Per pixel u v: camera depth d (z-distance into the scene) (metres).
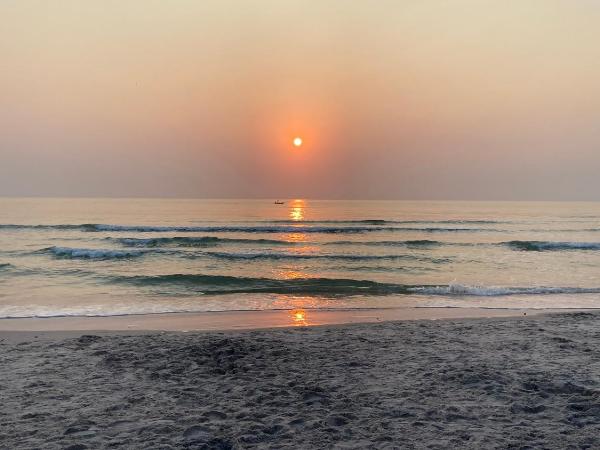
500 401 5.53
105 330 9.95
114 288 16.23
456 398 5.64
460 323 10.39
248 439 4.52
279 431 4.74
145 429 4.78
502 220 61.16
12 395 5.83
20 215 65.81
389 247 30.72
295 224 49.66
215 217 64.25
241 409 5.32
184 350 7.88
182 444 4.42
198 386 6.15
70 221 53.41
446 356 7.57
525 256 26.59
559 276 19.77
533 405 5.38
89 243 30.92
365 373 6.68
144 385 6.20
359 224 50.22
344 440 4.54
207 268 21.58
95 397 5.75
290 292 15.54
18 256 24.34
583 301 14.07
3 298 14.21
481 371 6.62
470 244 32.34
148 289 16.06
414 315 11.88
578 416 5.05
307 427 4.82
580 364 7.05
